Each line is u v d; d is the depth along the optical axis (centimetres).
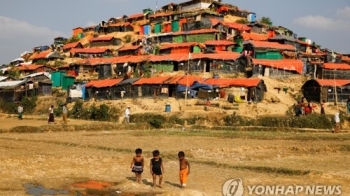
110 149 3381
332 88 7488
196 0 13262
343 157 3291
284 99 7425
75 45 13012
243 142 3984
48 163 2638
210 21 11056
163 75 8581
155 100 7325
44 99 8419
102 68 9650
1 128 4641
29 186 2062
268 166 2666
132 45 11562
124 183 2164
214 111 6394
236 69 8406
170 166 2738
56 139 3938
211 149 3438
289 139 4306
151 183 2214
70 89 8419
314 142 4081
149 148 3431
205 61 8500
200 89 7269
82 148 3438
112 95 7975
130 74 8819
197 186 2131
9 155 2833
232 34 11144
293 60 8719
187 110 6588
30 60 13338
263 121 5931
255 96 7100
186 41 10712
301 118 5950
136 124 5475
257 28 11775
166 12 14088
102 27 14438
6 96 8725
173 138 4194
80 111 7081
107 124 5312
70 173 2403
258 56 9025
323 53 10300
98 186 2120
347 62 10281
